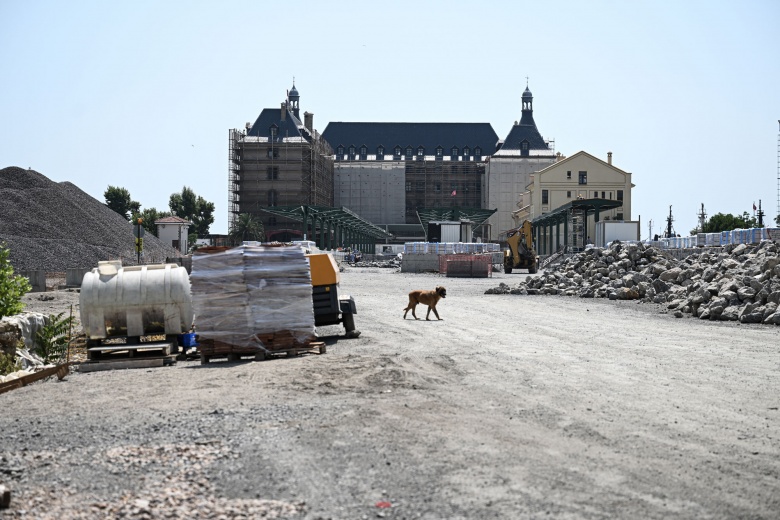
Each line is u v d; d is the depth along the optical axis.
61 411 9.29
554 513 5.41
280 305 13.87
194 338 14.78
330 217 92.06
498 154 151.00
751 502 5.68
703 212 117.00
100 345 14.48
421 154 176.50
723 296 21.33
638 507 5.55
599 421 8.36
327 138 179.12
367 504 5.59
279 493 5.86
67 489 5.98
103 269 14.62
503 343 15.85
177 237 100.75
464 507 5.52
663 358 13.51
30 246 46.22
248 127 139.12
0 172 59.06
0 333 13.91
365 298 30.83
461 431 7.83
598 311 24.45
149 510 5.46
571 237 94.00
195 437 7.64
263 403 9.39
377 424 8.12
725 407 9.16
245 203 134.62
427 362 12.96
